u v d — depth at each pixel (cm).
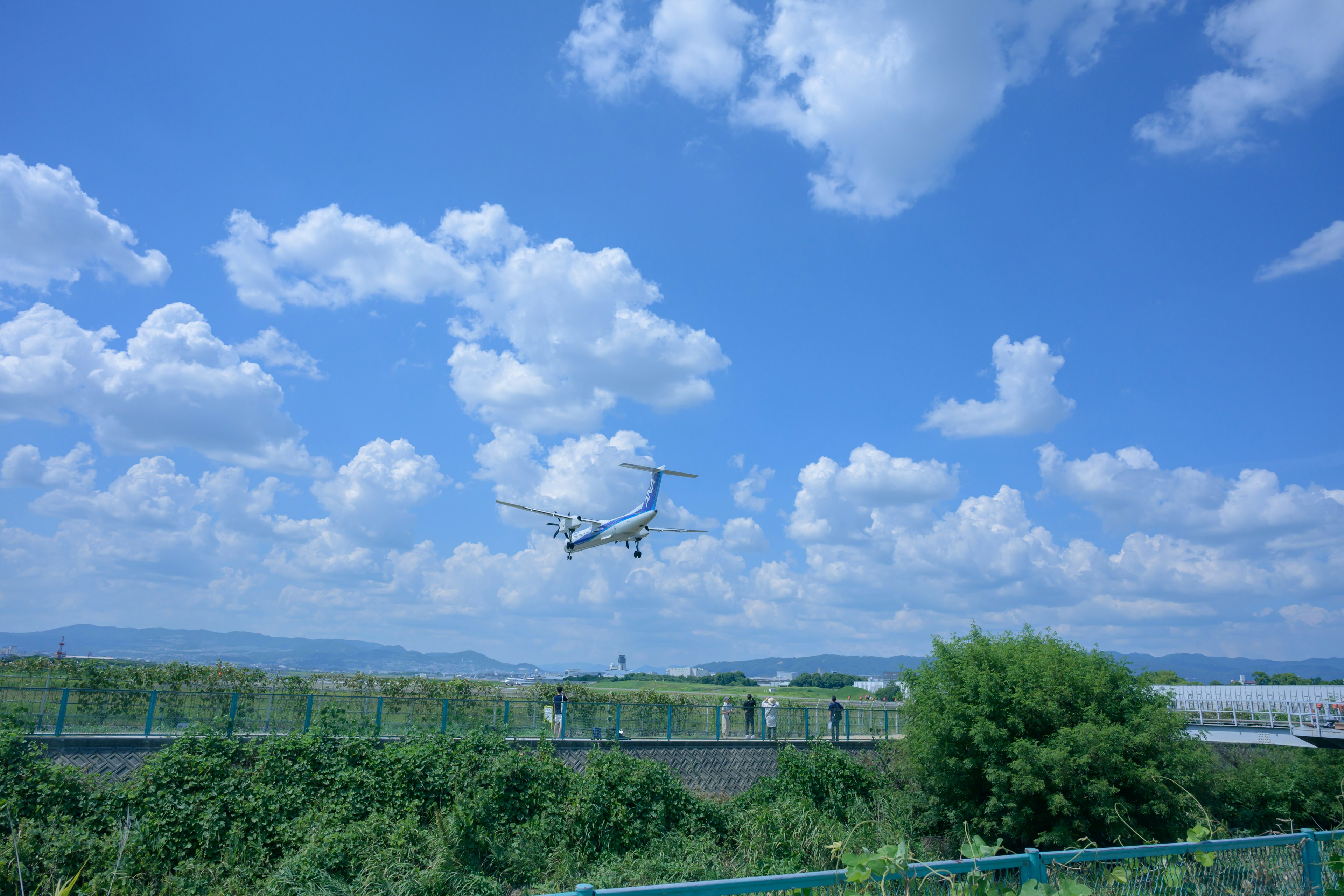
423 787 2572
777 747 3531
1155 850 755
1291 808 3394
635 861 2536
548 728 3080
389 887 2084
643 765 2912
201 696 2570
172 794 2275
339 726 2650
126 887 1942
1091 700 2773
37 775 2181
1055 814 2633
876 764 3581
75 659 3856
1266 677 7162
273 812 2327
